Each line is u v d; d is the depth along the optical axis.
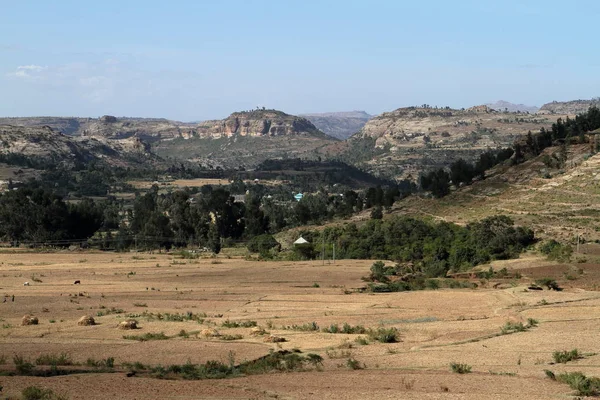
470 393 32.97
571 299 71.62
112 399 31.86
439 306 70.38
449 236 135.50
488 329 54.22
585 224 139.00
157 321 61.50
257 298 80.81
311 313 66.88
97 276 109.25
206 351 45.91
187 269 119.81
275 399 32.19
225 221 190.25
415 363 41.25
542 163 192.62
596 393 32.75
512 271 105.94
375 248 143.25
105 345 48.84
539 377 36.66
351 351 45.50
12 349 47.38
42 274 111.75
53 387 34.38
